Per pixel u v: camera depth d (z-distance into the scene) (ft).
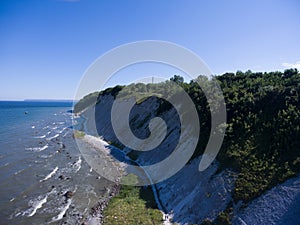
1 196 79.82
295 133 64.64
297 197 50.80
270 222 49.49
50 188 86.89
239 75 123.95
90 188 86.94
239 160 66.54
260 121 76.02
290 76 107.34
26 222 64.28
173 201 69.87
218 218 55.36
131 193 79.87
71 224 63.57
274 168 59.47
